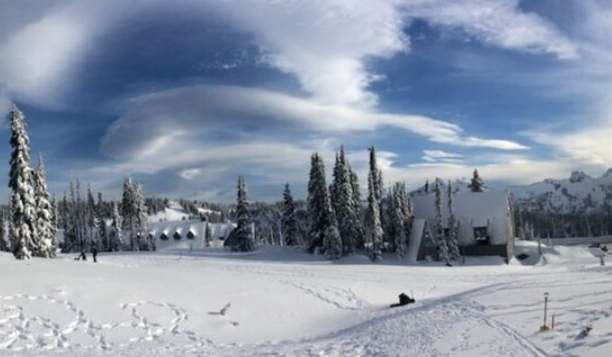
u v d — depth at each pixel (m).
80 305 34.66
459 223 103.94
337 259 86.38
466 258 97.19
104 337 30.61
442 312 33.66
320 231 92.62
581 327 22.55
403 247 95.19
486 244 100.62
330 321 38.91
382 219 103.31
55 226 100.69
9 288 36.03
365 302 45.81
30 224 57.53
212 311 37.62
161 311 35.97
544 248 110.19
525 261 101.94
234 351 28.02
